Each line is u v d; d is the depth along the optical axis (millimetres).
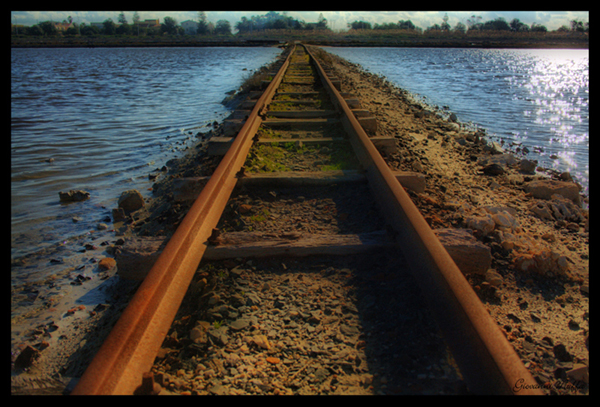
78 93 13336
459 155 5852
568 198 4254
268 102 7699
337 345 1929
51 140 7305
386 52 39125
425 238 2209
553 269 2705
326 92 9008
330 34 100062
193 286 2361
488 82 16188
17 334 2391
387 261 2496
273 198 3574
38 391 1929
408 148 5637
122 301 2637
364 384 1684
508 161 5477
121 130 8141
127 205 4324
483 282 2514
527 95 12766
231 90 13594
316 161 4484
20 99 12023
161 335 1797
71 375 2045
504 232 3201
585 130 7895
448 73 19641
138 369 1558
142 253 2705
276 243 2643
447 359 1769
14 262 3256
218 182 3252
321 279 2428
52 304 2686
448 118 8969
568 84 15773
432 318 1994
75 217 4148
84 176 5441
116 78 17875
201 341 1949
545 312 2371
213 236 2654
